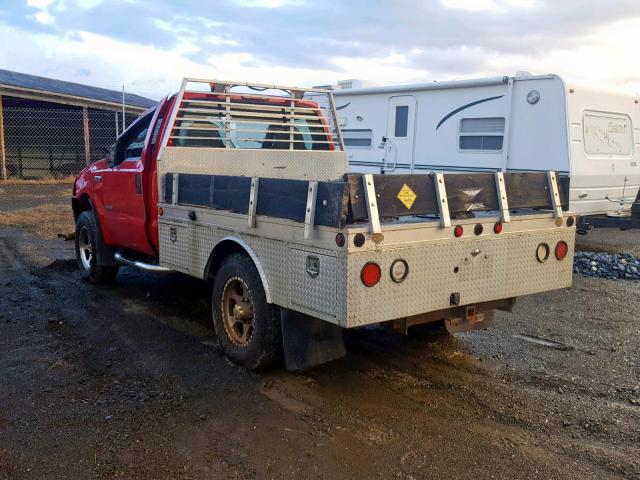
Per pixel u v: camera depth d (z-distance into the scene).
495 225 4.14
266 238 4.06
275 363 4.39
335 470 3.18
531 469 3.21
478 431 3.62
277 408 3.89
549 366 4.70
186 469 3.16
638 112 10.24
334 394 4.12
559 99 9.03
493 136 9.97
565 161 9.08
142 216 5.70
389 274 3.61
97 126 24.12
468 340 5.30
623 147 10.06
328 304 3.58
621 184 10.13
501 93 9.73
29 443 3.40
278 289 4.00
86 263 7.25
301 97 6.45
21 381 4.24
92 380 4.28
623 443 3.49
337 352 4.27
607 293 7.16
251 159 5.85
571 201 9.27
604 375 4.53
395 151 11.49
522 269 4.38
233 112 5.80
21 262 8.36
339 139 6.75
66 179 21.69
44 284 7.11
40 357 4.71
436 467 3.22
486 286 4.16
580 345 5.22
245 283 4.34
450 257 3.92
